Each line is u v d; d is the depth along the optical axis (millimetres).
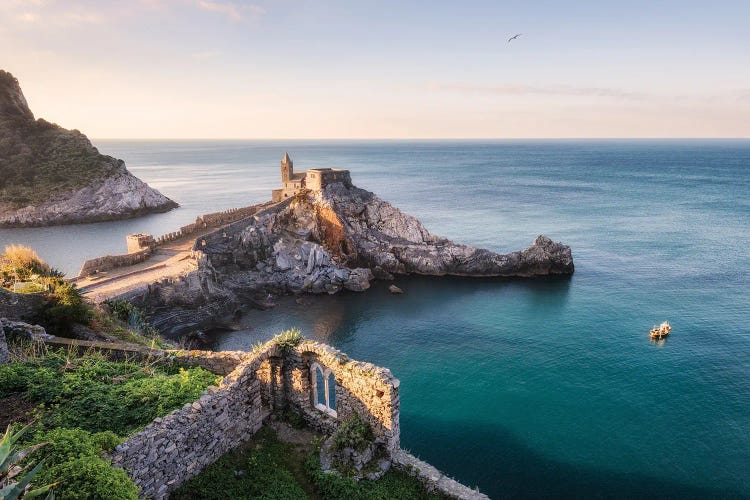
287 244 83688
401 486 19641
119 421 17078
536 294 74750
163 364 23609
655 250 95562
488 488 32562
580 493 32062
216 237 77375
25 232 115625
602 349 54062
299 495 18094
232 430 19812
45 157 143625
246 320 65500
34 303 28953
